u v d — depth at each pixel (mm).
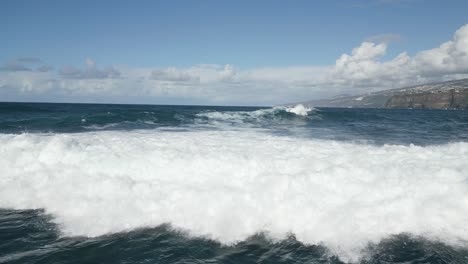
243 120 23531
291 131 16250
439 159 8320
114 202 5977
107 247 4863
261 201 5859
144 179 6980
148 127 17172
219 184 6590
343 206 5664
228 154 8508
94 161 7695
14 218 5688
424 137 14742
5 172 7410
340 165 7398
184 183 6676
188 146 9938
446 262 4391
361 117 28484
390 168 7148
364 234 5023
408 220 5277
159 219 5551
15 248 4793
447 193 5918
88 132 14195
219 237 5137
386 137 14430
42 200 6230
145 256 4652
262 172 7145
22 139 9664
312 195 6000
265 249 4855
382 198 5887
